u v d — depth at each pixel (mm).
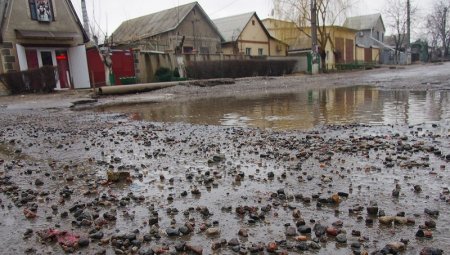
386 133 4887
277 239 2098
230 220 2389
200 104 10742
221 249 2025
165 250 2037
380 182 2943
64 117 8586
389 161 3504
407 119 5965
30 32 18859
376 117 6418
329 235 2121
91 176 3570
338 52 41562
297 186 2959
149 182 3275
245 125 6293
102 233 2248
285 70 29453
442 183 2842
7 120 8406
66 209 2732
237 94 14078
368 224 2227
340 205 2531
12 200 2967
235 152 4238
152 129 6246
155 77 22141
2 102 12758
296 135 5066
